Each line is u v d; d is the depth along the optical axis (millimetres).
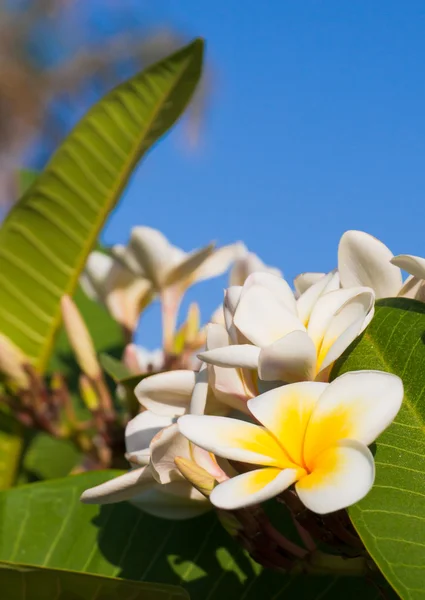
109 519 687
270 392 541
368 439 522
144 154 895
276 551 598
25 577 582
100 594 587
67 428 906
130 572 669
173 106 871
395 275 591
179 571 666
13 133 4836
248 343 565
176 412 595
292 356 544
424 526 523
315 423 531
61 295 939
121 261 976
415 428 551
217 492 523
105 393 877
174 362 898
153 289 971
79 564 675
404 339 573
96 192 907
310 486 516
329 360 544
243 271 718
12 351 900
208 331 569
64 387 914
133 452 600
